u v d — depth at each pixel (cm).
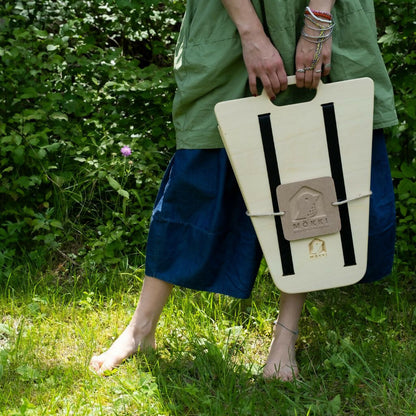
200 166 207
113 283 281
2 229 296
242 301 265
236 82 198
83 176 318
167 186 214
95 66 328
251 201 194
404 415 195
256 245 208
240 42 194
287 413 196
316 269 200
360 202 198
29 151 299
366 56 197
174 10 350
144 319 228
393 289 269
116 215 303
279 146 191
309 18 184
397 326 248
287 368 218
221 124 189
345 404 200
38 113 306
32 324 254
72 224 308
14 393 206
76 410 196
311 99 202
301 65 187
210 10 196
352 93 191
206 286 217
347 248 200
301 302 223
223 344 236
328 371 219
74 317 257
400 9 292
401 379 215
